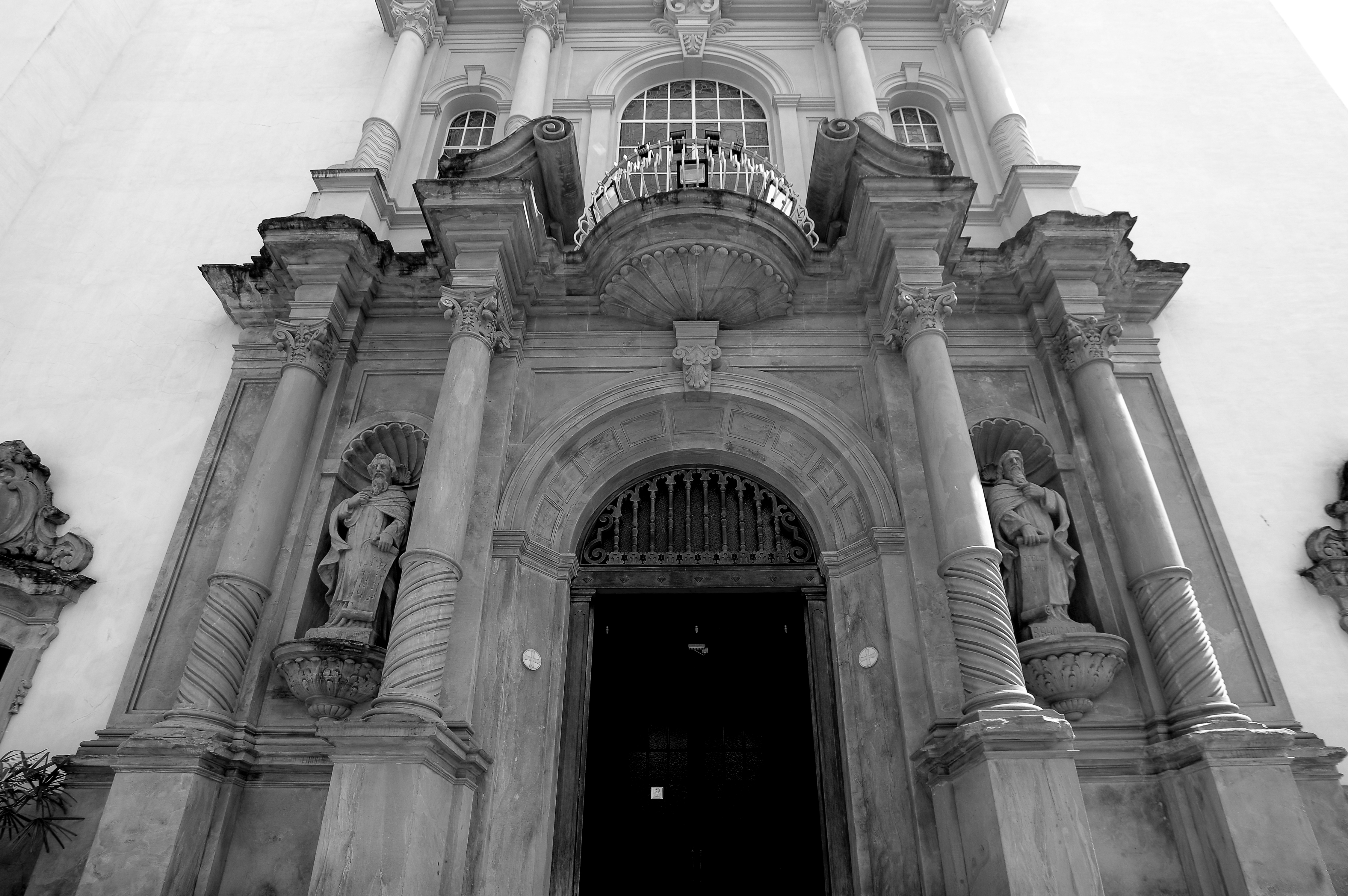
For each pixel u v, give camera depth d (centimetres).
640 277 722
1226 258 816
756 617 760
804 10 1023
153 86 1003
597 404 711
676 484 749
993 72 927
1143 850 536
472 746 549
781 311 750
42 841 551
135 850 498
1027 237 738
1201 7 1033
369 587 614
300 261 725
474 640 589
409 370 738
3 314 810
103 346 789
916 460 662
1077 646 570
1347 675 606
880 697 604
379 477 661
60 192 903
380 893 442
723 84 993
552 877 584
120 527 688
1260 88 948
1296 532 665
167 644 618
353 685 576
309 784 564
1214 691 548
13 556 649
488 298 666
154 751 522
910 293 666
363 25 1062
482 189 683
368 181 814
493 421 689
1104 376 678
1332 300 781
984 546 548
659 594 697
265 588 607
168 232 871
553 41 993
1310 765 554
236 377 743
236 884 536
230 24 1071
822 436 698
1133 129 923
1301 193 856
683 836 721
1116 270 743
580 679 655
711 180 859
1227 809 498
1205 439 709
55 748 597
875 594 639
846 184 742
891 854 555
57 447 729
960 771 503
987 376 731
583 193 854
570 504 705
